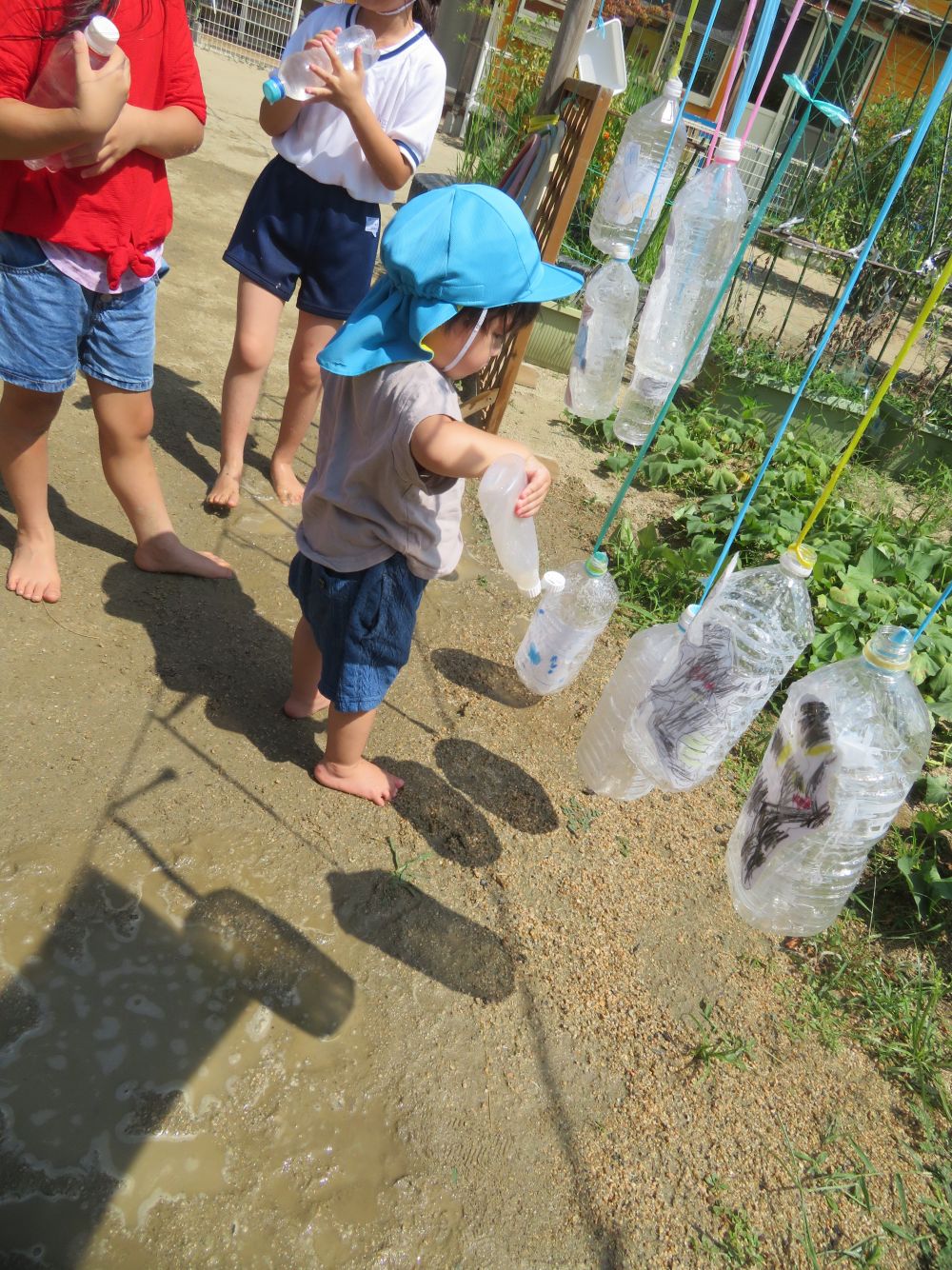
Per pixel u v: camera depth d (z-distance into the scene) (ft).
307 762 8.46
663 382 8.82
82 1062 5.94
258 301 10.55
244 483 12.03
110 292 7.90
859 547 14.58
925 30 39.65
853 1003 8.13
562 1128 6.48
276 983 6.70
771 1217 6.42
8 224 7.27
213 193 21.89
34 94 6.66
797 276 36.99
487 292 5.95
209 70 36.99
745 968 8.09
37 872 6.82
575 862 8.49
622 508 14.79
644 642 7.36
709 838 9.22
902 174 4.35
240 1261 5.32
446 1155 6.10
